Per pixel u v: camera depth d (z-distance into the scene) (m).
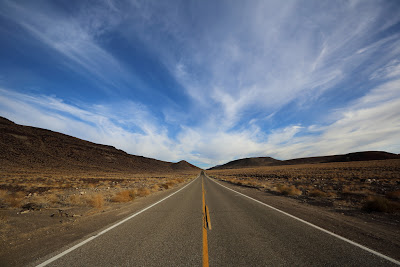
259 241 4.29
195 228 5.40
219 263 3.19
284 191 13.53
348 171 34.97
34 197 10.54
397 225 5.70
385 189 13.21
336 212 7.57
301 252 3.65
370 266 3.09
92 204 8.98
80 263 3.22
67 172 49.41
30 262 3.26
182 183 30.19
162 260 3.32
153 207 8.92
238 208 8.50
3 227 5.45
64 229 5.35
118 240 4.39
